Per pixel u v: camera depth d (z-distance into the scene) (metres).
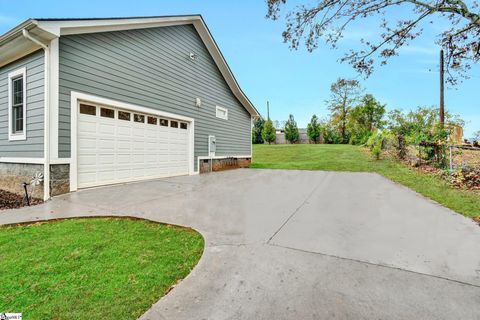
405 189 6.50
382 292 2.03
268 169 12.04
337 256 2.67
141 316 1.77
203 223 3.80
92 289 2.07
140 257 2.65
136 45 7.48
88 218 4.03
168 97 8.75
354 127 28.66
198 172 10.37
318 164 13.05
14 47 5.73
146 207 4.72
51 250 2.80
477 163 8.75
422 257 2.64
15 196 5.75
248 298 1.97
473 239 3.12
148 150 8.04
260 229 3.53
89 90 6.15
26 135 5.86
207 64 10.98
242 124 14.16
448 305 1.87
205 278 2.26
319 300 1.93
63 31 5.53
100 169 6.53
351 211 4.46
